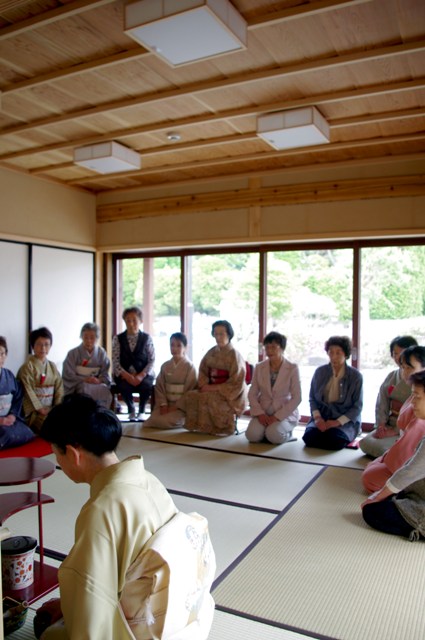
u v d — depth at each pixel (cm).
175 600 128
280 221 523
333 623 189
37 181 554
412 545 254
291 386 458
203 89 330
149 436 476
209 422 488
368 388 512
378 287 508
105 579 124
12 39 279
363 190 486
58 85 335
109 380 540
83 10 248
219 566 230
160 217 588
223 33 249
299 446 444
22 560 200
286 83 327
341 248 521
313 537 261
